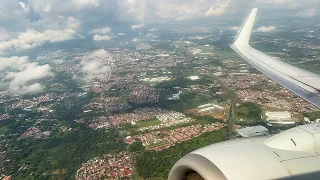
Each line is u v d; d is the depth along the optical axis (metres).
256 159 5.30
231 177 4.82
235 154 5.38
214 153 5.39
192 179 5.63
